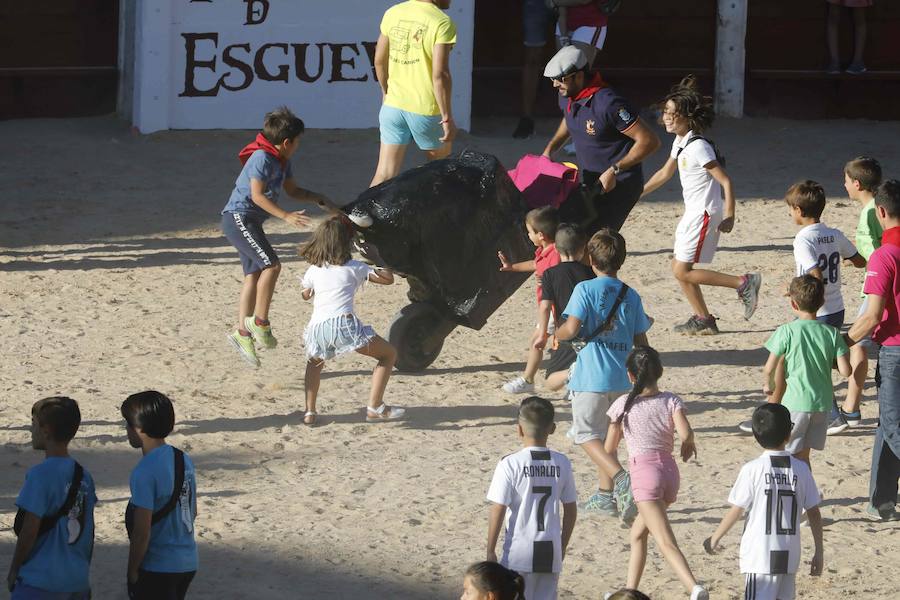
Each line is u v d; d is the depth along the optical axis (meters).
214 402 35.09
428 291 36.78
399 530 27.52
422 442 32.62
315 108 71.38
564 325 27.61
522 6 74.69
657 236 54.66
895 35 77.75
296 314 43.59
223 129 70.69
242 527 27.41
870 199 33.97
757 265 50.34
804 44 77.81
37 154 65.81
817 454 32.44
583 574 25.88
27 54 72.00
